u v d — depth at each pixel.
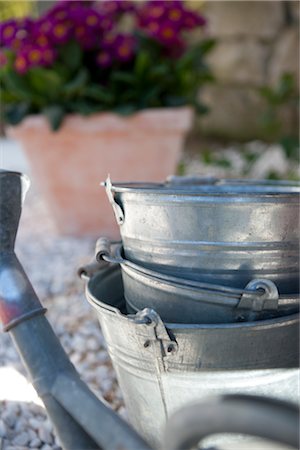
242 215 0.98
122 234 1.12
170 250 1.02
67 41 2.59
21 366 1.72
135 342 1.02
